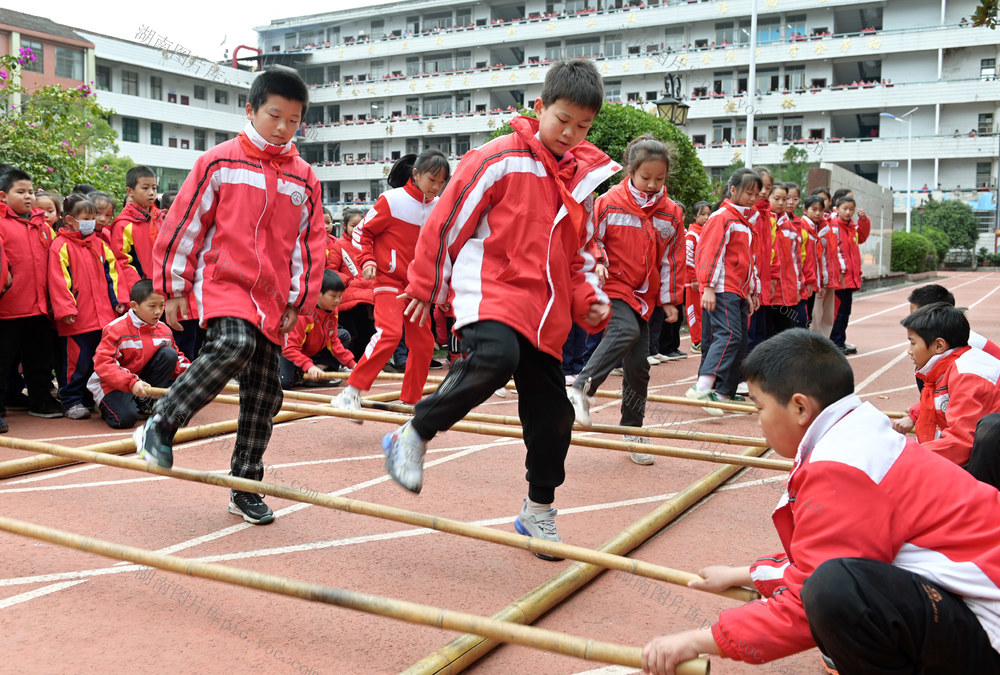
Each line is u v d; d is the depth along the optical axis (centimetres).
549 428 341
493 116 4753
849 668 197
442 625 231
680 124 1289
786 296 893
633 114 1223
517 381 342
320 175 5181
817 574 194
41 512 399
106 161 3469
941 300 468
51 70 3759
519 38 4769
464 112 4922
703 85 4575
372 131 5044
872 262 2650
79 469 485
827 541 199
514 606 278
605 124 1203
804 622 200
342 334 868
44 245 625
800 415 218
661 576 255
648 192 504
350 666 255
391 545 364
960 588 192
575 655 217
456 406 315
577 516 406
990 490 205
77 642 268
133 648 265
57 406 659
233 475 393
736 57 4416
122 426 595
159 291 358
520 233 319
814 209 1041
